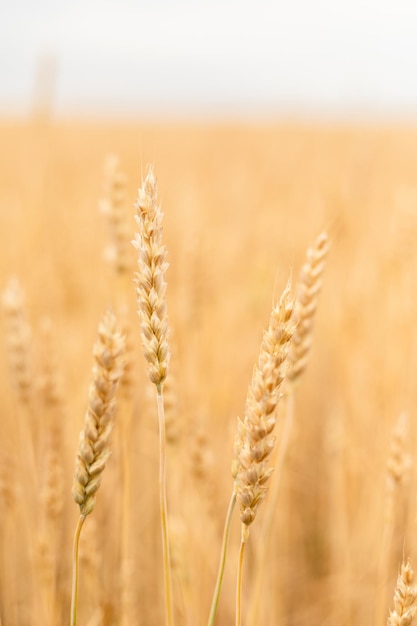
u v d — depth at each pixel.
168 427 0.93
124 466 0.90
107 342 0.66
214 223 2.77
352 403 1.57
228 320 1.84
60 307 1.76
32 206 2.31
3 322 1.50
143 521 1.29
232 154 7.53
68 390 1.37
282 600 1.27
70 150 6.52
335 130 9.98
